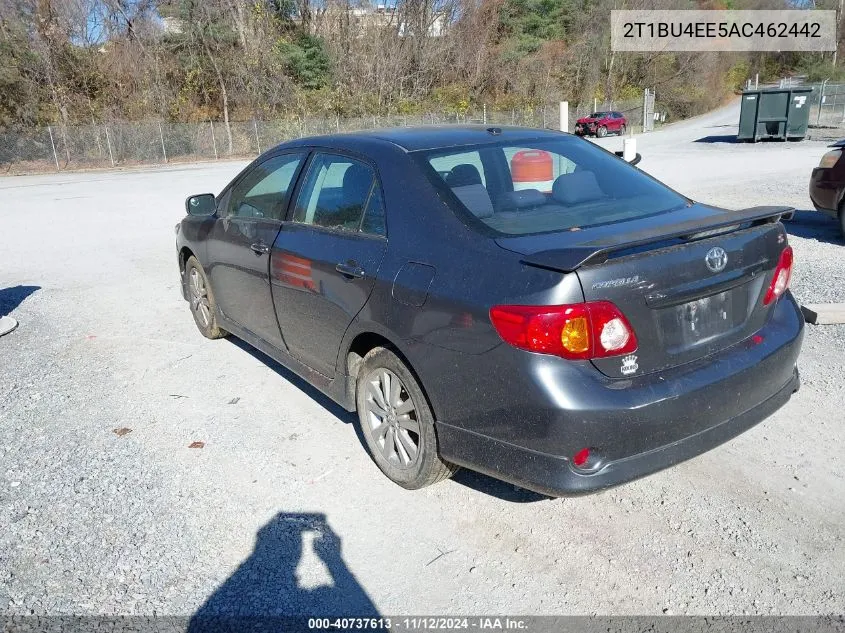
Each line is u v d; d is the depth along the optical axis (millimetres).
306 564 2967
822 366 4684
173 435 4117
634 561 2916
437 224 3150
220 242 4902
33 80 34406
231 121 38469
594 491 2686
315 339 3883
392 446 3473
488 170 3475
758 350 3064
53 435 4152
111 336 5977
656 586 2771
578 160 3738
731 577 2797
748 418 3041
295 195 4125
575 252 2566
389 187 3439
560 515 3240
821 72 61156
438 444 3141
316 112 39969
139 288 7641
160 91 37219
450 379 2936
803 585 2736
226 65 37969
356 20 44469
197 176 24594
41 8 34406
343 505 3373
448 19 48281
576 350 2590
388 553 3021
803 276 6910
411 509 3326
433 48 47281
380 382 3494
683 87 58219
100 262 9172
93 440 4078
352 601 2750
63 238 11273
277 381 4867
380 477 3600
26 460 3863
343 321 3549
